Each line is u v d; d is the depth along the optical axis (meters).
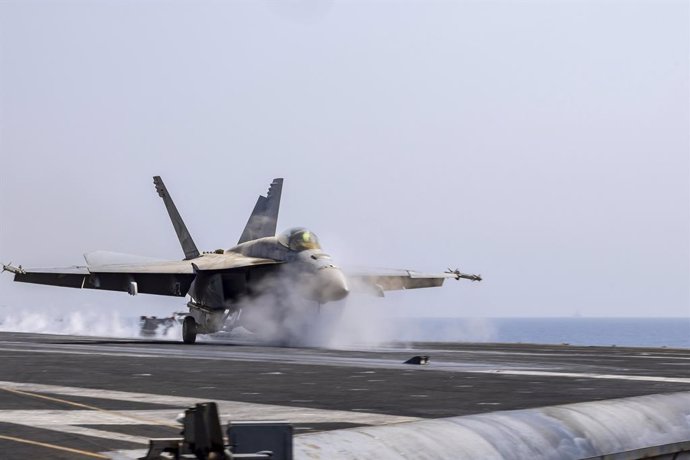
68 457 28.70
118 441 32.06
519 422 22.77
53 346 109.44
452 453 20.56
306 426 36.53
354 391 50.97
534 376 62.22
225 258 126.81
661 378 61.00
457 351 108.25
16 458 28.45
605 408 24.78
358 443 19.97
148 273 122.81
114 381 56.88
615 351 111.62
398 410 41.94
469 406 43.47
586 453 22.62
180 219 151.88
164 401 45.34
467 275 138.75
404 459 19.81
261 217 154.12
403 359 83.88
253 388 52.72
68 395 48.06
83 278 129.50
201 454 17.00
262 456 17.53
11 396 47.38
